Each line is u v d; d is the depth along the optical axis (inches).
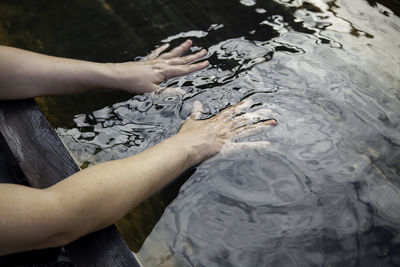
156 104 50.3
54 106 50.1
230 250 36.7
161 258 36.4
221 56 55.9
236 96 50.9
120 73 49.5
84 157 44.5
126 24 61.5
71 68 46.5
